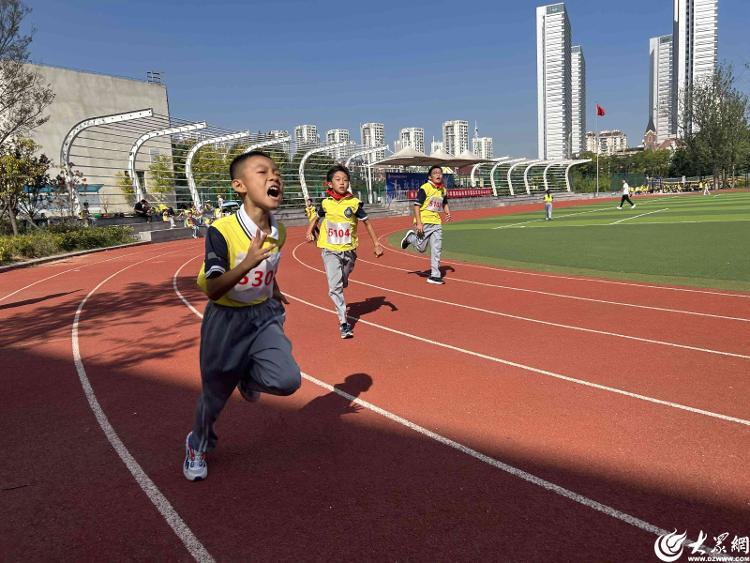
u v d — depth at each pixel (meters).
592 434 3.72
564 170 75.38
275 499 3.04
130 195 31.61
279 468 3.39
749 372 4.80
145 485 3.25
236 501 3.04
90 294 10.54
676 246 14.23
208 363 3.10
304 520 2.84
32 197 21.11
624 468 3.26
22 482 3.33
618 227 20.81
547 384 4.70
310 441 3.75
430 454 3.51
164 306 8.94
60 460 3.60
